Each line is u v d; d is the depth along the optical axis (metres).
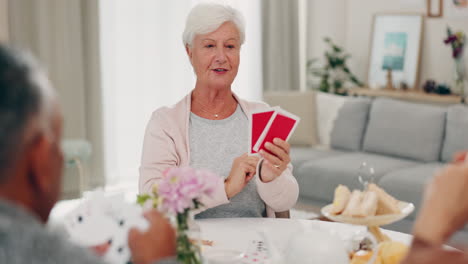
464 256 0.70
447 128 4.00
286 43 5.86
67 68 4.55
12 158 0.67
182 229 1.23
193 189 1.20
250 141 1.71
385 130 4.23
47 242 0.65
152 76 5.11
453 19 4.93
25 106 0.66
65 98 4.57
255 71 5.73
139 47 5.02
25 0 4.38
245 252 1.55
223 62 1.94
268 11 5.73
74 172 4.66
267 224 1.80
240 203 1.93
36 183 0.72
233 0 5.50
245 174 1.79
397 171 3.76
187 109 2.00
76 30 4.56
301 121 4.64
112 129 4.92
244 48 5.66
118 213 1.10
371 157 4.18
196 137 1.99
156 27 5.07
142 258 0.94
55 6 4.47
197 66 1.98
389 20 5.36
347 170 3.87
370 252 1.43
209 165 1.97
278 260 1.37
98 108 4.75
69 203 4.48
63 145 4.05
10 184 0.69
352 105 4.50
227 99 2.03
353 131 4.44
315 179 4.00
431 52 5.13
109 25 4.81
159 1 5.05
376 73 5.43
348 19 5.77
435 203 0.72
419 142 4.06
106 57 4.84
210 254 1.49
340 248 1.26
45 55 4.46
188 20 1.97
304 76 6.10
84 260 0.66
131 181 5.11
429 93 4.94
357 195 1.60
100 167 4.81
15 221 0.65
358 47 5.71
